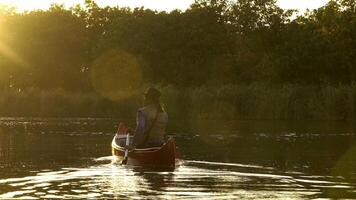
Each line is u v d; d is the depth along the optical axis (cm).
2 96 4741
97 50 6638
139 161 1541
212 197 1041
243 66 6188
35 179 1248
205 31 6594
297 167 1495
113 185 1171
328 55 5950
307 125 3419
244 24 6588
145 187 1145
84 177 1278
